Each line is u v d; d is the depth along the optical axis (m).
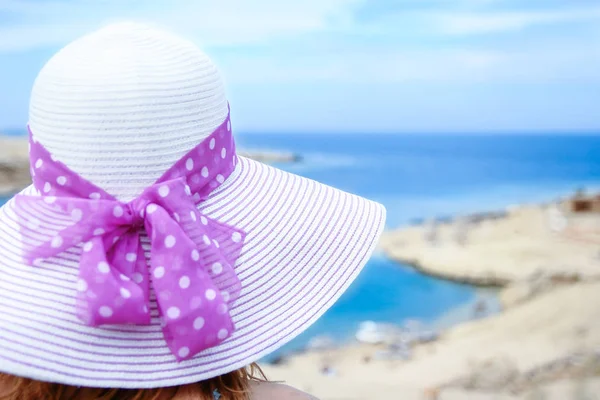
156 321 1.35
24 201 1.41
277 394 1.49
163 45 1.41
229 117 1.54
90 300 1.29
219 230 1.47
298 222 1.58
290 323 1.47
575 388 6.02
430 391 6.09
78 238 1.33
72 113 1.36
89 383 1.30
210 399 1.37
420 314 7.32
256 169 1.64
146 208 1.34
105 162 1.36
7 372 1.30
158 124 1.37
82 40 1.43
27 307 1.34
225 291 1.40
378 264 7.92
